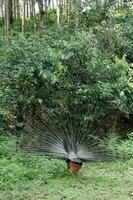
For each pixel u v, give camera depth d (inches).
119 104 466.6
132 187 305.3
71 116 456.4
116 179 330.3
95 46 502.6
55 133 345.4
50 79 444.8
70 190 293.1
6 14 810.8
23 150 351.9
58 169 352.2
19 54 459.8
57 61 450.6
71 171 340.5
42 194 282.8
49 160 376.8
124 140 475.8
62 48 463.5
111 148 369.7
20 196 278.2
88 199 273.7
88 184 311.1
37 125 400.5
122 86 470.9
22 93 465.7
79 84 462.9
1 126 465.1
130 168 367.9
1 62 465.7
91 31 515.8
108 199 273.9
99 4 569.6
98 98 464.8
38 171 342.3
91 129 470.3
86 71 465.7
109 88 461.1
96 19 563.2
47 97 464.8
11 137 433.4
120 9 583.2
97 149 344.8
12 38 493.4
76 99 462.3
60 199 272.5
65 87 459.2
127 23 575.8
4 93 466.0
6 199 271.4
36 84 458.6
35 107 468.4
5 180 315.9
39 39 493.0
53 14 997.2
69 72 463.2
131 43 556.1
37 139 346.3
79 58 462.3
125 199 274.2
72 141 343.0
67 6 855.7
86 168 367.9
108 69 478.0
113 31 554.9
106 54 513.0
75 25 559.2
